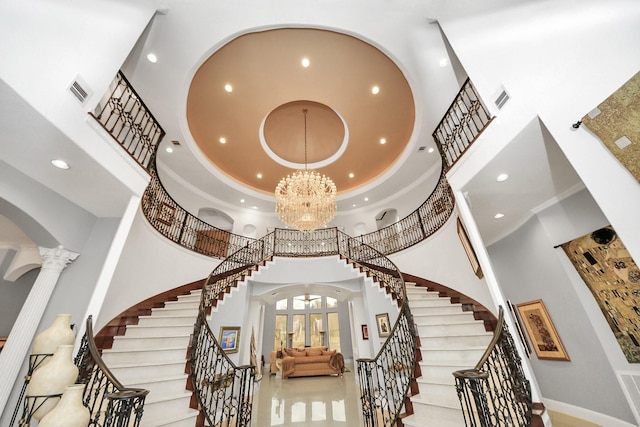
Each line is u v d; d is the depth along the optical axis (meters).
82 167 3.14
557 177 3.56
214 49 4.92
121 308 5.07
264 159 8.63
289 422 4.38
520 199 4.07
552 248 4.14
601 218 3.55
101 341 4.35
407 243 8.39
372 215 10.30
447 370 3.85
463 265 5.77
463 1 3.55
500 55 3.06
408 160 7.90
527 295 4.67
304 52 5.27
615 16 2.02
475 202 4.11
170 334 4.89
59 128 2.54
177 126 6.45
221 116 6.87
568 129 2.31
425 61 5.01
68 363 2.55
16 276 5.45
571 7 2.33
